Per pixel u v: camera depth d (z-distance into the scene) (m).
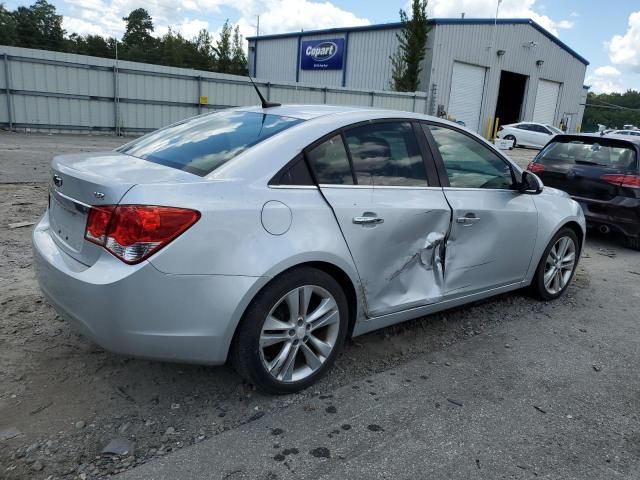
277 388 3.01
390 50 31.84
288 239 2.84
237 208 2.70
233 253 2.67
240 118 3.55
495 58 33.38
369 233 3.23
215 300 2.64
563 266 5.07
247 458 2.56
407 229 3.45
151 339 2.58
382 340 3.93
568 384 3.49
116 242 2.51
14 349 3.37
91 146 15.23
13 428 2.65
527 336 4.21
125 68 20.02
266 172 2.90
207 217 2.60
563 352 3.96
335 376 3.38
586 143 7.59
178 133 3.56
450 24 30.44
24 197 7.63
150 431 2.71
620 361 3.88
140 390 3.06
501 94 39.34
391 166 3.48
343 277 3.20
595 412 3.17
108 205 2.55
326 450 2.65
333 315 3.15
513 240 4.30
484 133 34.56
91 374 3.17
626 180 6.98
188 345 2.66
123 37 72.81
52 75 18.61
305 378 3.12
